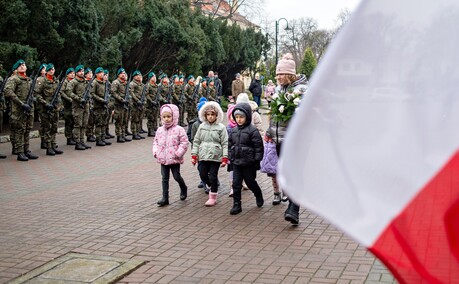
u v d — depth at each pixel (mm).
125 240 6562
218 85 28609
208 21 35656
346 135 1732
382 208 1760
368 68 1722
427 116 1754
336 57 1702
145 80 28734
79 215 7797
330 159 1722
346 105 1721
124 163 12820
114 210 8102
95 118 16047
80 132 15219
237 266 5605
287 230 6910
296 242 6391
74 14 19672
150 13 27156
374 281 5094
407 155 1758
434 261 1820
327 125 1715
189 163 12664
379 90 1732
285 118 7184
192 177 10852
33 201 8719
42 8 17969
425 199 1773
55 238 6656
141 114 18156
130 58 27312
